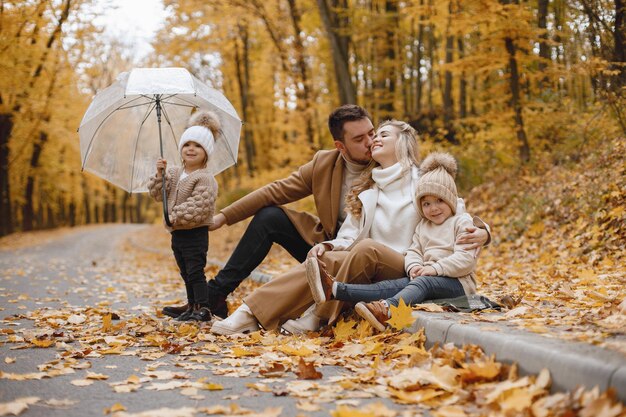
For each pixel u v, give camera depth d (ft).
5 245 76.59
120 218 261.24
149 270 39.04
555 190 28.99
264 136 88.53
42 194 122.83
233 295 22.79
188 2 50.01
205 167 15.85
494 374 8.52
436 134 47.65
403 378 8.81
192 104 16.99
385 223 13.78
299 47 53.31
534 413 6.92
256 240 15.21
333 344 11.84
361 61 68.23
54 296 23.45
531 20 33.99
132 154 16.83
